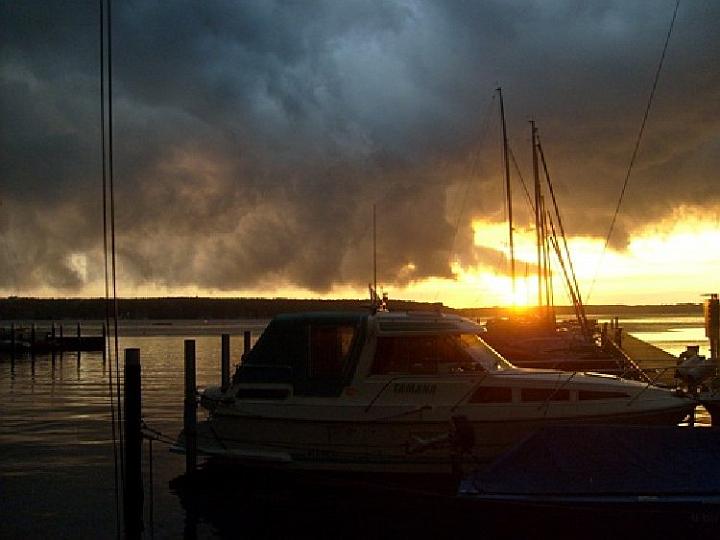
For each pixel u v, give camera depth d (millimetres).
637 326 91125
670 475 9656
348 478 12250
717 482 9531
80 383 31672
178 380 32625
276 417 12375
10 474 14156
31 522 11312
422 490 11797
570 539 9758
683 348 40875
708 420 17688
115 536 10742
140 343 70188
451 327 12703
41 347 51969
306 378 12586
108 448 16609
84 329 115812
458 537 10570
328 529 11008
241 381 12922
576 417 12047
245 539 10656
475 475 10094
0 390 29047
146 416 21547
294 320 12898
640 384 12883
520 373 12656
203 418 20812
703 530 9320
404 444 12070
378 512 11727
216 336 90375
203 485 13039
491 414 12016
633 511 9438
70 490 13039
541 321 26891
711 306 17297
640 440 9938
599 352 22609
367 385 12359
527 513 9812
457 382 12258
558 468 9922
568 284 25672
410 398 12234
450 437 11211
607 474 9789
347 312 12938
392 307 14312
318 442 12273
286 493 12672
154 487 13219
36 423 20375
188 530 11031
